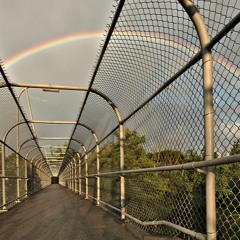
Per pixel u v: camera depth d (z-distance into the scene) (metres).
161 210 4.08
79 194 16.48
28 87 6.64
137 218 5.33
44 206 9.92
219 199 2.60
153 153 4.37
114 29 3.92
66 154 22.77
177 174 3.52
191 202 3.13
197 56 2.76
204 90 2.62
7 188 9.53
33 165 19.59
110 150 7.70
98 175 8.76
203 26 2.65
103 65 5.14
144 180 4.97
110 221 6.19
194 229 3.05
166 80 3.57
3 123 8.42
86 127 10.13
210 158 2.54
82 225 5.79
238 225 2.33
